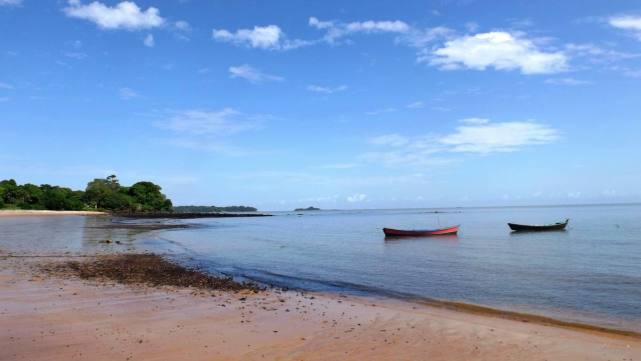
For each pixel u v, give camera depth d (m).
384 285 23.41
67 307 15.25
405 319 14.83
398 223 119.19
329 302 17.97
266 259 35.59
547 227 67.75
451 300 19.48
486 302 19.11
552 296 20.39
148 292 18.78
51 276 22.17
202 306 16.20
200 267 30.05
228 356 10.51
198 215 182.00
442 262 33.19
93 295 17.64
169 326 13.13
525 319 15.85
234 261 34.12
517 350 11.41
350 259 35.59
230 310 15.67
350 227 99.12
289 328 13.31
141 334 12.17
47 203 159.75
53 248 38.22
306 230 85.56
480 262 32.88
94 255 33.53
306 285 23.28
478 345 11.80
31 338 11.50
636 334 13.81
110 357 10.19
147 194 187.12
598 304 18.67
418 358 10.69
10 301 16.00
